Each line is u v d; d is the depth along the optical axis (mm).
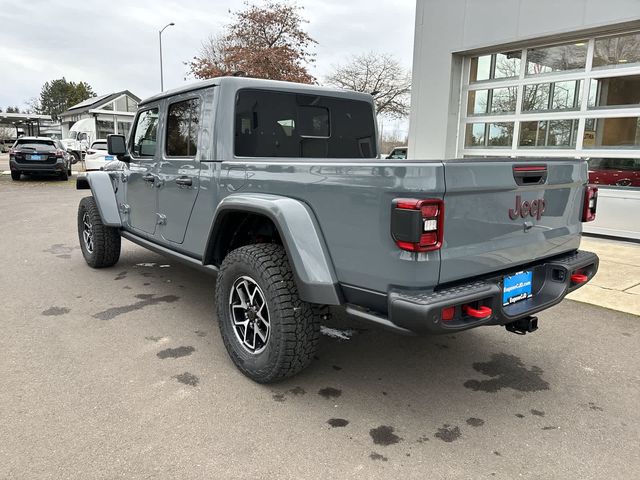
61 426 2602
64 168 17875
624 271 5750
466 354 3666
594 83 7461
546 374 3361
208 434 2572
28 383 3049
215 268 3568
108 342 3705
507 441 2592
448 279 2434
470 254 2500
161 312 4375
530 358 3607
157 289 5043
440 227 2318
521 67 8297
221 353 3561
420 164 2256
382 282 2451
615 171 7402
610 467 2393
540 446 2553
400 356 3613
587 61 7500
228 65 22750
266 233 3465
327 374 3301
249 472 2291
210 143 3521
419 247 2273
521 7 7789
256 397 2961
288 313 2848
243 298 3205
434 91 9211
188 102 3809
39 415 2699
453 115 9164
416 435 2629
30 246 7094
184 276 5539
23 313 4289
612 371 3410
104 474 2246
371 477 2281
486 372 3383
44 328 3951
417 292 2367
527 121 8312
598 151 7520
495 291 2520
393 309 2352
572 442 2592
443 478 2287
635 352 3717
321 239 2734
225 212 3252
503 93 8609
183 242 3955
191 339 3795
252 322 3127
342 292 2686
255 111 3654
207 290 5043
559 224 3104
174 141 4020
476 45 8453
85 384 3055
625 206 7254
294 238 2725
